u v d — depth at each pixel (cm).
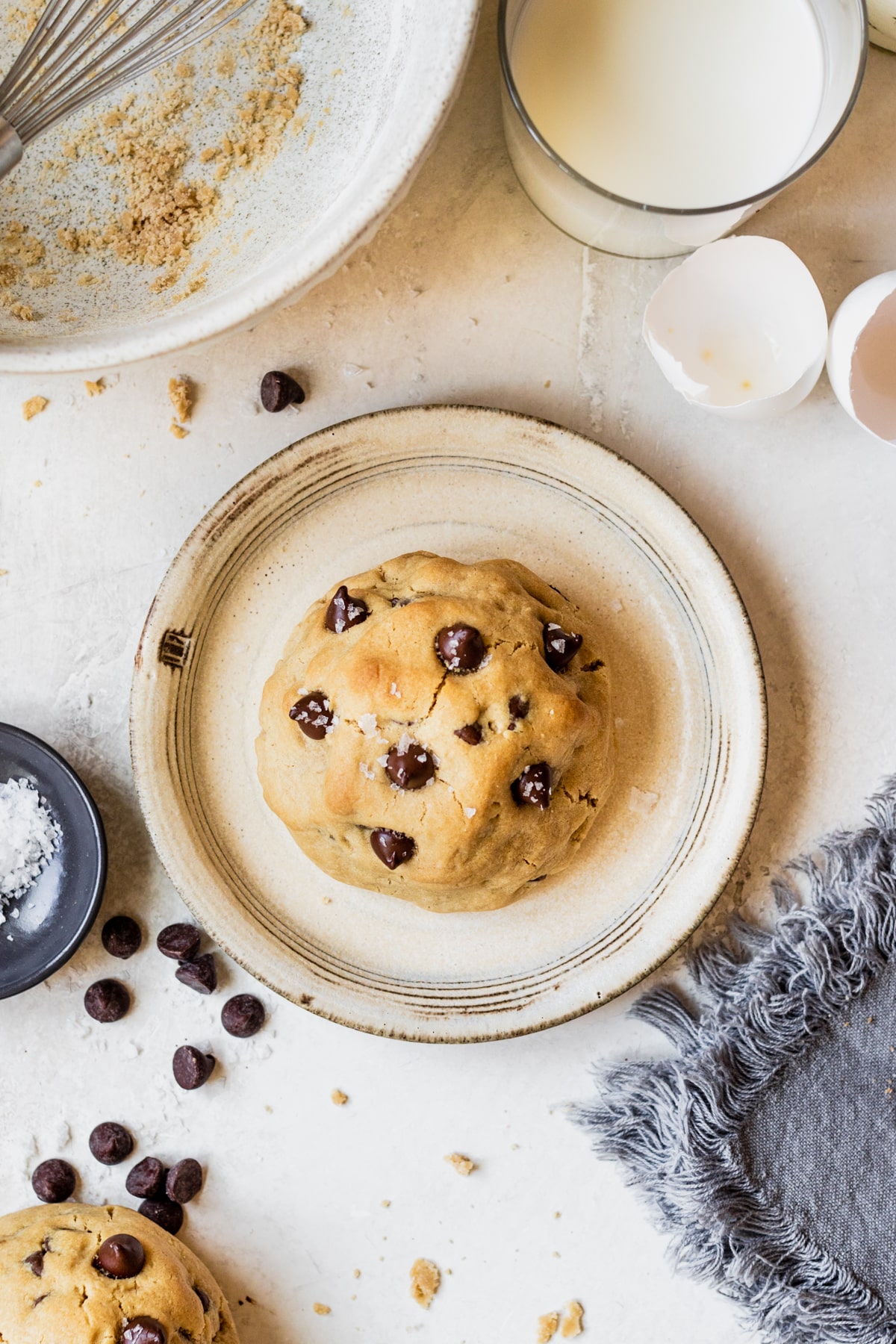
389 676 62
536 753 62
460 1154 66
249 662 66
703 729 65
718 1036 65
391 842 62
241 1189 66
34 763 65
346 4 63
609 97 63
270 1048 66
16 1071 66
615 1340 66
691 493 67
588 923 65
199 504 66
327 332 66
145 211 64
